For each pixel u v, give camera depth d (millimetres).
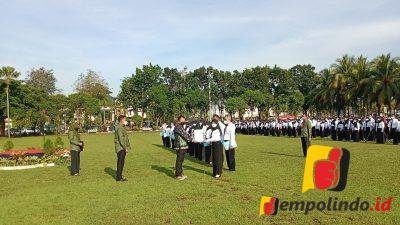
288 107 93688
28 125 69750
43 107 71688
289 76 96438
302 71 106562
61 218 9453
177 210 9859
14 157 20594
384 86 50125
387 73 50625
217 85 99000
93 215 9625
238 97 86875
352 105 57719
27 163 20344
